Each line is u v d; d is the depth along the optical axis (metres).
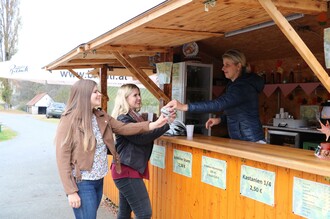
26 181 7.39
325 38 2.24
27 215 5.12
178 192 3.65
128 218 3.71
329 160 2.39
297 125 6.28
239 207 2.89
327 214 2.19
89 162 2.74
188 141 3.41
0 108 42.88
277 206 2.54
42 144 13.98
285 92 6.78
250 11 2.74
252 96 3.46
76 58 5.77
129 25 2.88
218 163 3.11
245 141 3.43
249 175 2.78
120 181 3.29
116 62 6.37
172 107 3.18
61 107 32.47
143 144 3.28
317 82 6.28
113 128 3.12
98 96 2.86
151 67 6.20
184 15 2.87
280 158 2.46
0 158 10.46
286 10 2.51
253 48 6.55
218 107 3.31
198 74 5.74
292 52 6.54
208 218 3.24
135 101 3.41
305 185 2.33
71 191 2.66
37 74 7.49
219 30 3.52
